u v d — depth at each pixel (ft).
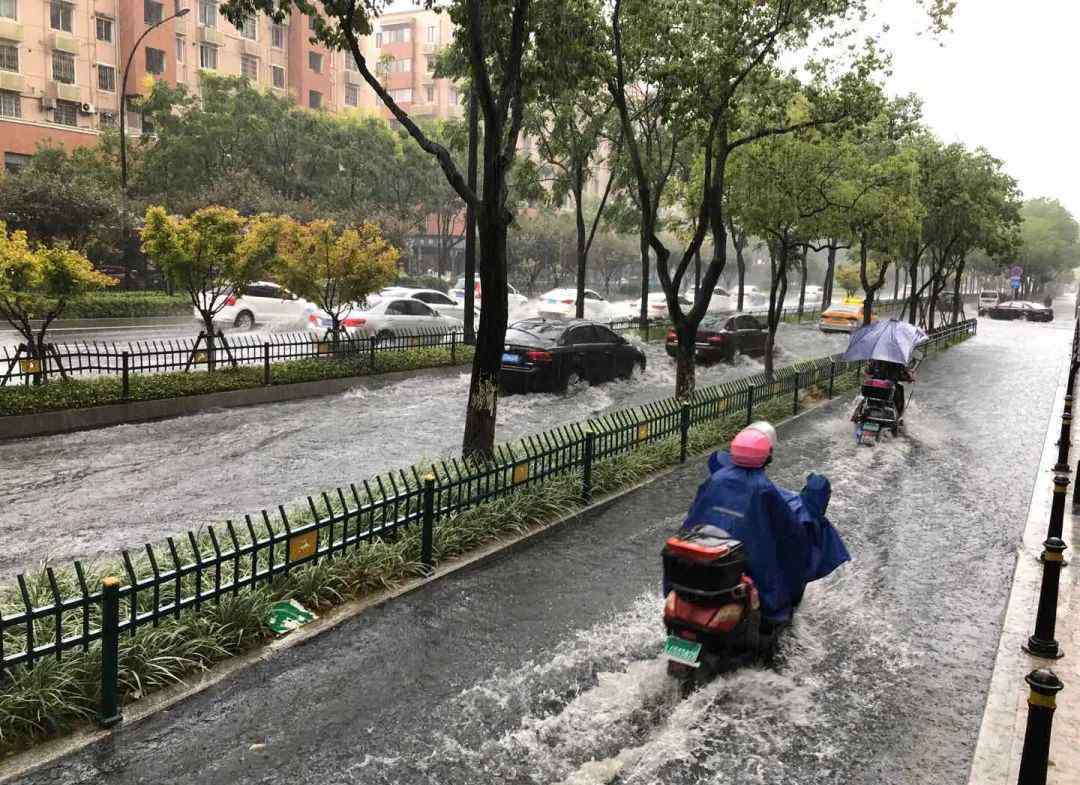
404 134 171.42
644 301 95.96
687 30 43.42
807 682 17.46
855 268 183.52
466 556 23.88
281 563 20.95
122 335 78.48
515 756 14.44
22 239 43.06
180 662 16.46
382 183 161.48
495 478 26.55
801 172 56.08
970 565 24.89
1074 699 16.56
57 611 14.55
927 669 18.21
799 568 17.88
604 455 32.76
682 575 15.98
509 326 56.39
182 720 15.17
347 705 15.98
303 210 128.26
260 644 18.02
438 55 68.64
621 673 17.57
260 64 201.98
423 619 20.03
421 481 23.76
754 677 17.56
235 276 52.54
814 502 18.86
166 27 173.37
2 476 31.68
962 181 85.97
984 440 44.42
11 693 14.37
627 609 21.02
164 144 132.77
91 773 13.55
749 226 58.85
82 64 159.43
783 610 17.71
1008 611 21.22
